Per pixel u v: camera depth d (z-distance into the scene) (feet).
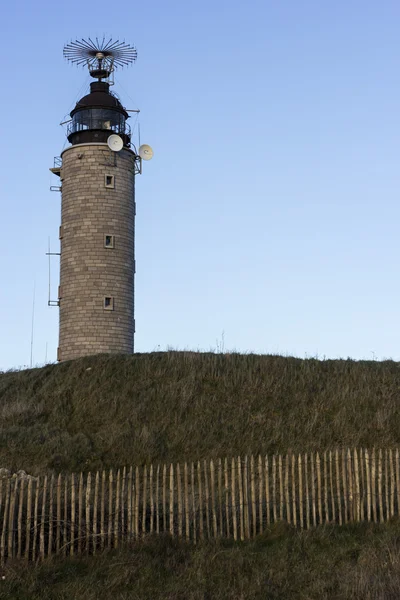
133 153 247.91
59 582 67.56
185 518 81.25
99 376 164.35
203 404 149.89
